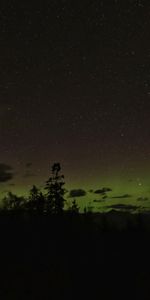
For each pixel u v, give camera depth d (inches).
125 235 708.7
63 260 520.7
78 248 603.2
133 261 517.7
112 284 415.5
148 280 428.5
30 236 692.7
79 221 872.9
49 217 948.6
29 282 410.6
